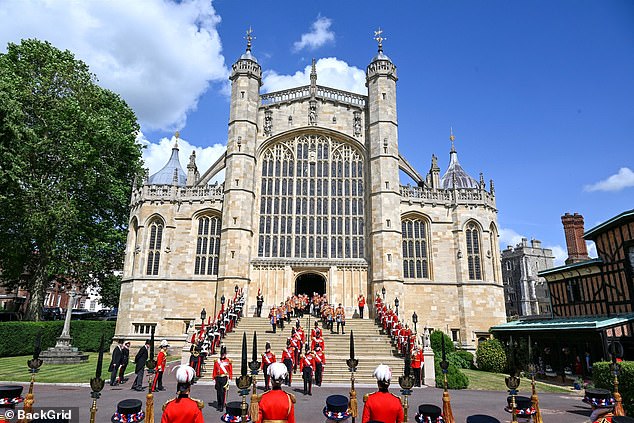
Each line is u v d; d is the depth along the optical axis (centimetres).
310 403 1627
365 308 3722
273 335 2956
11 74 3316
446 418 927
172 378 2294
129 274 3869
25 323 3105
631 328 2328
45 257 3488
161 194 4016
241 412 853
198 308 3728
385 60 4222
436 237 4016
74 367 2517
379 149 3962
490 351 3025
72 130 3419
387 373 749
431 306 3841
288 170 4116
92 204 3822
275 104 4219
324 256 3906
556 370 2784
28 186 3288
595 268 2773
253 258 3828
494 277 4081
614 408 1232
